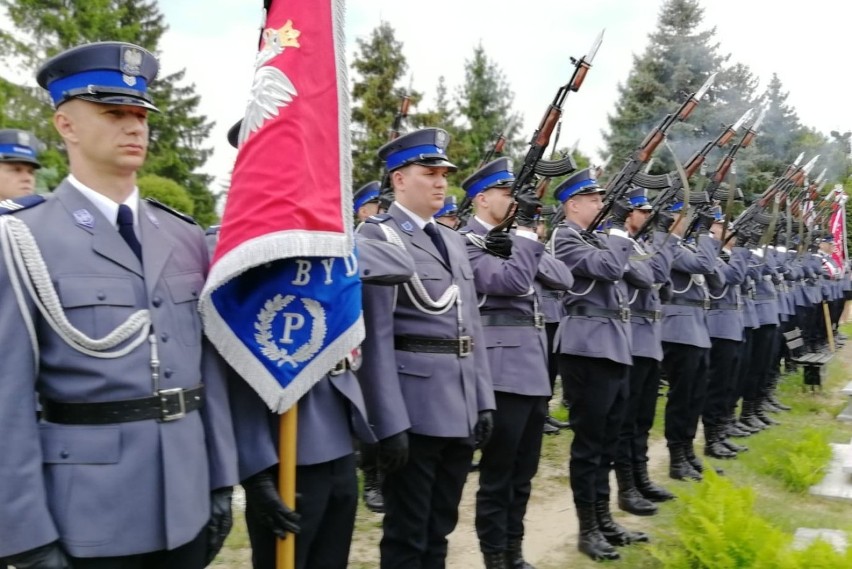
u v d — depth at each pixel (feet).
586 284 17.37
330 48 9.61
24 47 71.00
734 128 23.11
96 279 7.91
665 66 73.46
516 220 14.58
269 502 9.26
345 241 9.36
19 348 7.53
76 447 7.70
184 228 9.14
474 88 102.12
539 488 21.31
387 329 11.32
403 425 11.09
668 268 20.20
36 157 16.88
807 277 43.93
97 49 8.01
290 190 8.98
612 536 17.19
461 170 91.30
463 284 12.70
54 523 7.52
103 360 7.82
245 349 9.01
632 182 18.08
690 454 22.82
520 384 14.29
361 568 15.49
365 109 87.92
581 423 16.90
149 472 7.88
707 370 23.08
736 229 27.43
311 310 9.33
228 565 15.53
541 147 14.60
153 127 87.56
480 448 13.30
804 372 37.11
